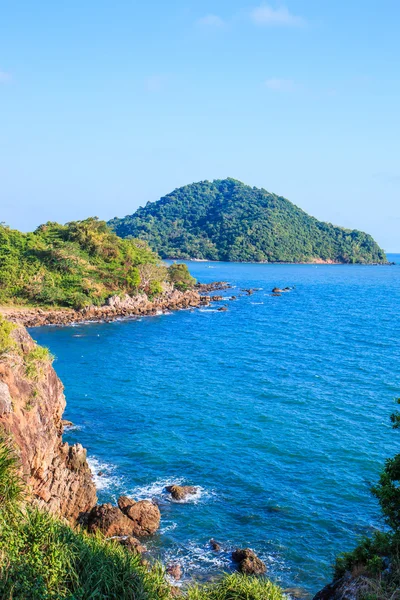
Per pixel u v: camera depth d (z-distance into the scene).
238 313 120.50
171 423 46.00
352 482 35.38
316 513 31.77
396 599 15.77
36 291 109.94
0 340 28.48
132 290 124.75
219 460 38.72
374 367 65.88
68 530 16.67
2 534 14.81
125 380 60.22
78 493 30.22
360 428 44.66
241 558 27.12
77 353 75.25
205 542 29.00
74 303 111.44
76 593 14.38
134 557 18.69
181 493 33.53
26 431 25.91
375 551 18.55
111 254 128.88
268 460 38.72
